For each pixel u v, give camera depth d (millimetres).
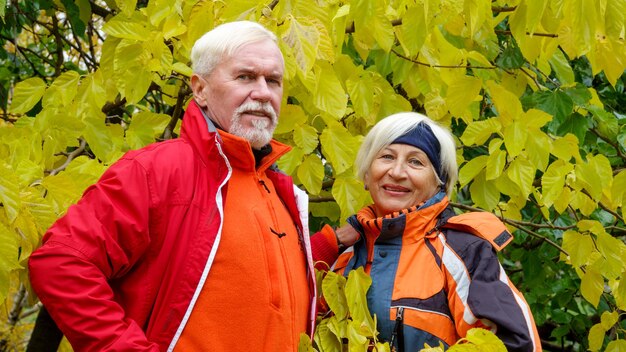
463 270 1957
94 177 2051
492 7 2502
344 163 2418
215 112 1903
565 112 2729
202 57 1912
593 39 2000
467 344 1760
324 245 2262
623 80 3889
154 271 1708
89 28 3619
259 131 1877
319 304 2205
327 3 2246
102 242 1619
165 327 1696
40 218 1852
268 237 1827
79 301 1582
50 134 2250
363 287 1984
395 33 2484
